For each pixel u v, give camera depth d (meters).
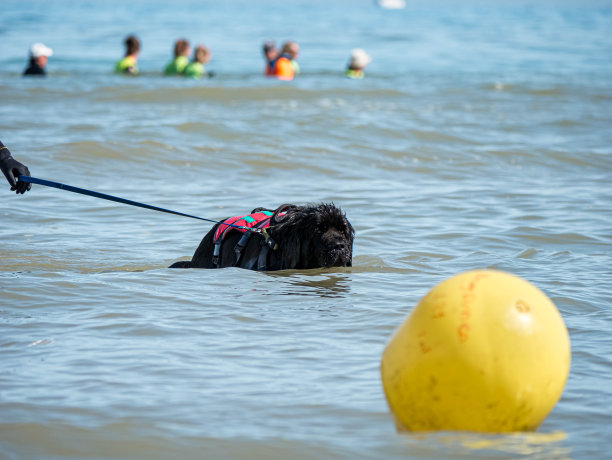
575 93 34.69
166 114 26.73
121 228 14.77
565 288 10.89
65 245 13.38
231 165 20.59
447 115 28.44
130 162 20.34
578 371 7.75
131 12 155.00
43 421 6.45
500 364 5.82
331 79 38.28
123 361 7.83
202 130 23.66
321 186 18.70
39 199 16.83
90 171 19.50
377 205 16.80
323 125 25.20
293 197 17.48
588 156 22.33
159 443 6.12
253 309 9.74
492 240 14.06
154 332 8.76
